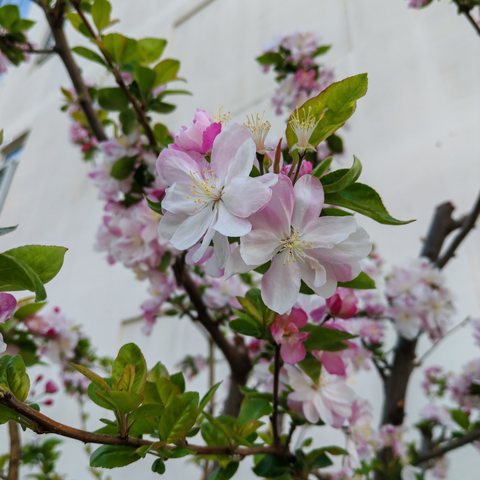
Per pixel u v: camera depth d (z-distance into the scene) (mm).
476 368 564
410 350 587
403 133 904
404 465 528
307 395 326
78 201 1486
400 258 807
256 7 1379
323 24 1170
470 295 715
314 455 345
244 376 529
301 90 660
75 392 836
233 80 1300
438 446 598
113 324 1172
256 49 1300
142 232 478
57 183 1607
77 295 1298
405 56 971
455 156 820
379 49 1020
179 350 1036
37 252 232
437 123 867
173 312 578
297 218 233
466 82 868
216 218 233
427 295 557
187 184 245
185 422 256
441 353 718
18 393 231
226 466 305
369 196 239
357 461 371
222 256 232
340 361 309
